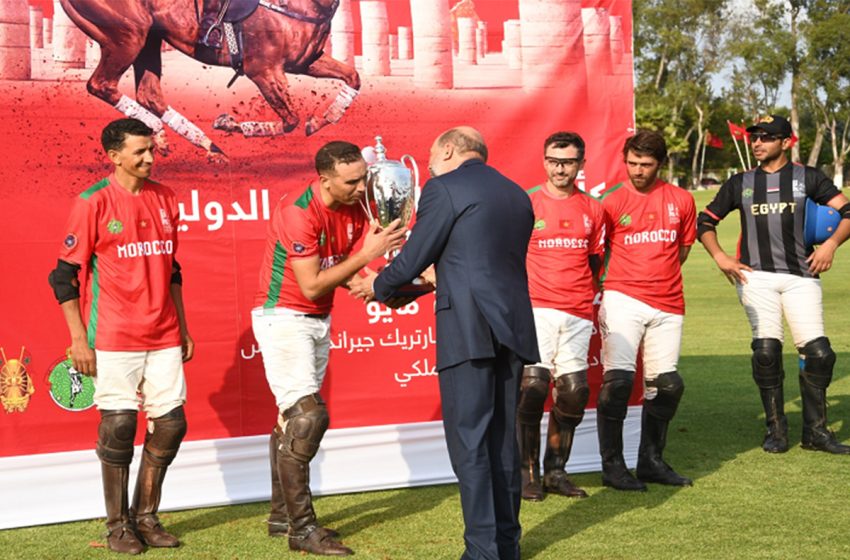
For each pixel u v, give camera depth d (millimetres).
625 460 6363
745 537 4746
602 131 6246
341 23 5812
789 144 6582
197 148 5586
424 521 5180
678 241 5859
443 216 4258
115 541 4707
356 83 5844
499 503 4391
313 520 4707
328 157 4551
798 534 4781
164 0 5488
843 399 8266
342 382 5867
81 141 5363
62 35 5324
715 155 80062
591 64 6219
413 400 5988
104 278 4688
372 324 5918
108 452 4691
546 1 6133
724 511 5207
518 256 4367
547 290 5539
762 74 76750
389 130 5910
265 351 4816
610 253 5848
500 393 4395
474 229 4254
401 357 5973
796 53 75000
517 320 4277
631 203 5762
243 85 5648
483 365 4281
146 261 4730
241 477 5684
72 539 4988
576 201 5621
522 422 5543
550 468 5680
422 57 5953
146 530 4816
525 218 4395
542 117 6145
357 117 5855
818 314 6555
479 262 4254
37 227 5297
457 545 4742
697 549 4582
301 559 4574
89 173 5379
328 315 4945
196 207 5594
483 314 4215
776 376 6598
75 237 4605
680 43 73812
